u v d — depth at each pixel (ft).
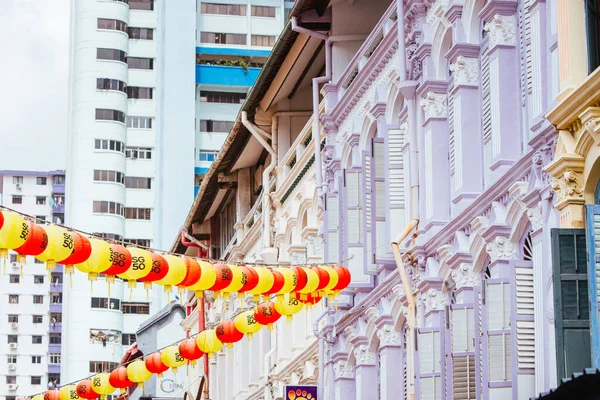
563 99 57.98
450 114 81.35
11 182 451.12
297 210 124.16
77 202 304.09
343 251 96.37
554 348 61.87
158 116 308.19
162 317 208.85
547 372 62.80
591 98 56.24
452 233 78.02
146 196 307.37
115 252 68.08
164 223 304.50
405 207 89.97
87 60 308.40
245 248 151.02
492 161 72.08
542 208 63.72
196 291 74.38
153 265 70.38
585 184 57.72
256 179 151.43
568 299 54.75
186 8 311.47
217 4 317.42
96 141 305.94
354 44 110.32
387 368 91.35
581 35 59.47
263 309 85.71
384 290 91.81
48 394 103.86
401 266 83.15
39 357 434.71
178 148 307.78
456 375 72.54
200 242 170.30
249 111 131.34
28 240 62.54
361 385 97.66
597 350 52.75
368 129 99.50
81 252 65.67
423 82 83.56
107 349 300.61
